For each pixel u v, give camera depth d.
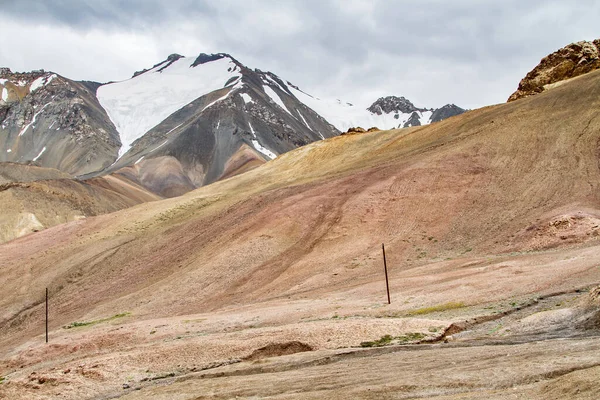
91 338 43.88
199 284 61.16
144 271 71.38
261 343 32.06
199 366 30.72
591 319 26.47
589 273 37.03
